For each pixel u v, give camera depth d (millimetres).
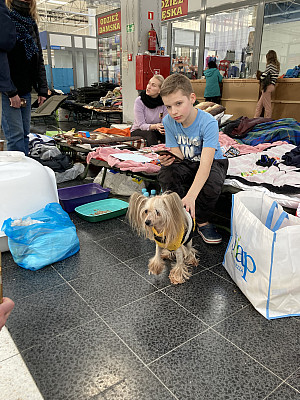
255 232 1536
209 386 1173
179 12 6887
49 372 1232
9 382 1190
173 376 1213
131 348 1347
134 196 1668
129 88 6809
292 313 1540
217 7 6980
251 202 1828
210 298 1676
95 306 1613
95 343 1373
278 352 1327
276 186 2215
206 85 5922
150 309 1591
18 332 1439
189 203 1793
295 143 3619
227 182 2398
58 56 14188
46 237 1942
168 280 1838
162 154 2158
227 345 1363
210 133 1982
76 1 12359
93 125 8273
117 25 9422
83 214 2627
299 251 1447
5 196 2055
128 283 1807
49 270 1931
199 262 2031
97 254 2119
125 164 2686
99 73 11336
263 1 6168
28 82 2928
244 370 1240
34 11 2832
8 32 2447
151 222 1524
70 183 3629
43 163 3699
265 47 6539
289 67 6316
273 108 5277
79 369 1244
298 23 5902
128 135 4410
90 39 14734
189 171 2293
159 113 3799
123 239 2332
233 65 7078
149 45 6023
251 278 1592
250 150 3371
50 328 1464
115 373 1226
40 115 6660
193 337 1407
